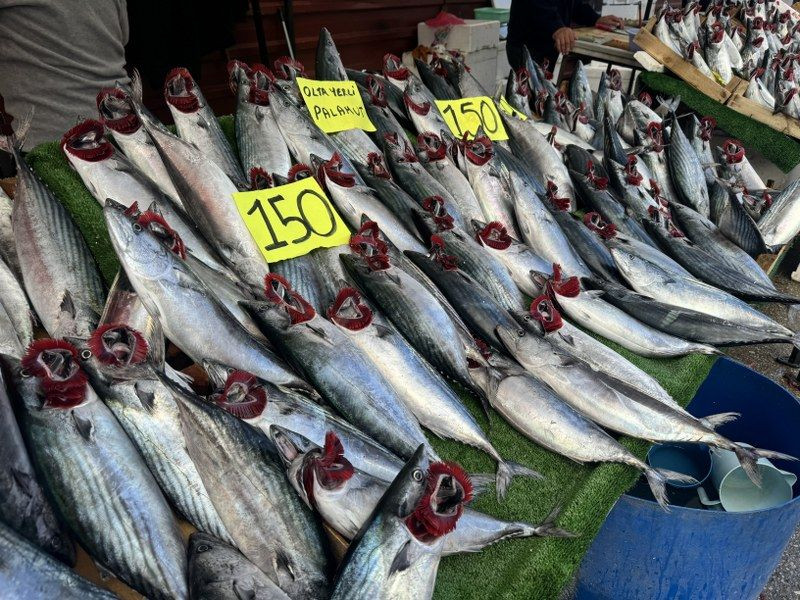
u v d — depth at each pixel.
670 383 2.25
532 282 2.51
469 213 2.87
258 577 1.25
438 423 1.88
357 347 1.87
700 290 2.64
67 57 2.68
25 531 1.22
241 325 1.80
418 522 1.23
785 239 3.49
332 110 2.97
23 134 2.02
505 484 1.75
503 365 2.03
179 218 2.09
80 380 1.38
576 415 1.89
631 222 3.12
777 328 2.54
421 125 3.24
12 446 1.29
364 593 1.22
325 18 6.38
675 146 3.72
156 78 4.13
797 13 8.32
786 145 4.41
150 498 1.35
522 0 5.86
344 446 1.60
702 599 2.11
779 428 2.63
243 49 5.72
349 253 2.28
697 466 2.75
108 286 2.02
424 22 7.15
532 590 1.46
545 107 4.16
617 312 2.38
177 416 1.50
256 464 1.41
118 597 1.13
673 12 5.05
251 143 2.64
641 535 1.99
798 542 3.03
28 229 1.90
